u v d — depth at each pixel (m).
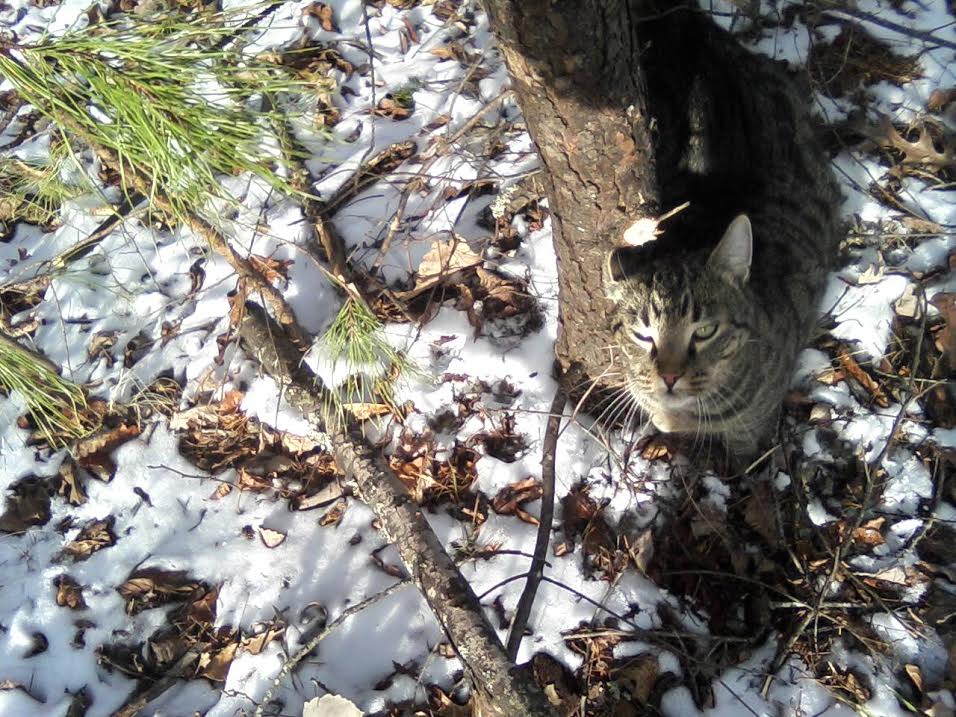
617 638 0.64
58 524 0.70
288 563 0.67
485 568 0.66
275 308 0.69
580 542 0.68
